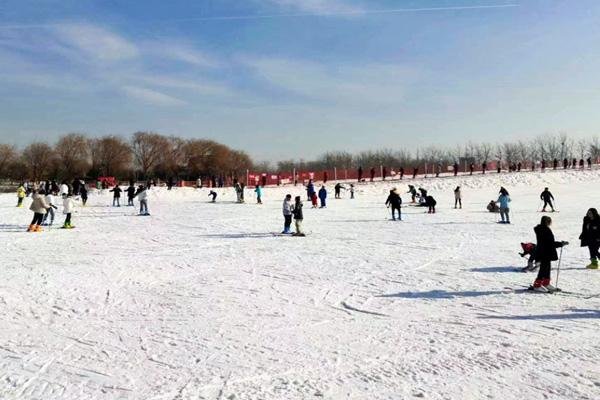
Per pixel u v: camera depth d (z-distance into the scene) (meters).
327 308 10.30
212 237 21.59
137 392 6.38
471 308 10.14
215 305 10.55
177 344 8.15
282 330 8.86
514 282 12.34
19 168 86.00
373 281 12.75
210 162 96.88
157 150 98.25
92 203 40.56
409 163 116.06
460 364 7.20
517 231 22.72
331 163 119.38
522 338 8.27
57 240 20.62
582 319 9.27
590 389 6.32
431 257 16.12
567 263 14.73
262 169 116.38
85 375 6.93
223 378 6.79
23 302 10.80
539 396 6.15
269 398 6.17
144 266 14.97
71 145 89.31
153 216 31.19
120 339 8.41
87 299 11.10
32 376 6.91
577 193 49.00
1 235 22.06
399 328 8.94
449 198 46.84
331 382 6.63
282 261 15.77
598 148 106.12
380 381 6.65
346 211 34.59
